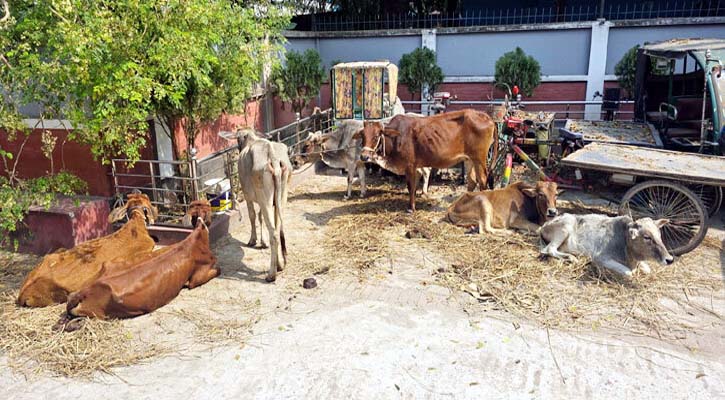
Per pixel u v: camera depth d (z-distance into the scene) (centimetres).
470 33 1346
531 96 1325
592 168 664
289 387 426
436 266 628
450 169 1048
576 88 1315
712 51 761
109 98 540
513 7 1413
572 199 850
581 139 811
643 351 463
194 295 573
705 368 439
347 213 820
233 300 561
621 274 577
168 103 710
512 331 496
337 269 627
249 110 1130
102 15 532
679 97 888
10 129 632
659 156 698
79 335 492
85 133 563
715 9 1234
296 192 941
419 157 780
